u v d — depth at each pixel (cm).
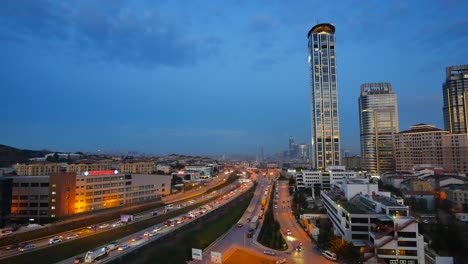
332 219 17462
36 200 18100
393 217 11994
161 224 18038
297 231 17225
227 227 18225
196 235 15888
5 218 16675
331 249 12875
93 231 15538
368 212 13725
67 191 18338
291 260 12219
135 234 15450
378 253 11450
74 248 12781
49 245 12825
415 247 11338
